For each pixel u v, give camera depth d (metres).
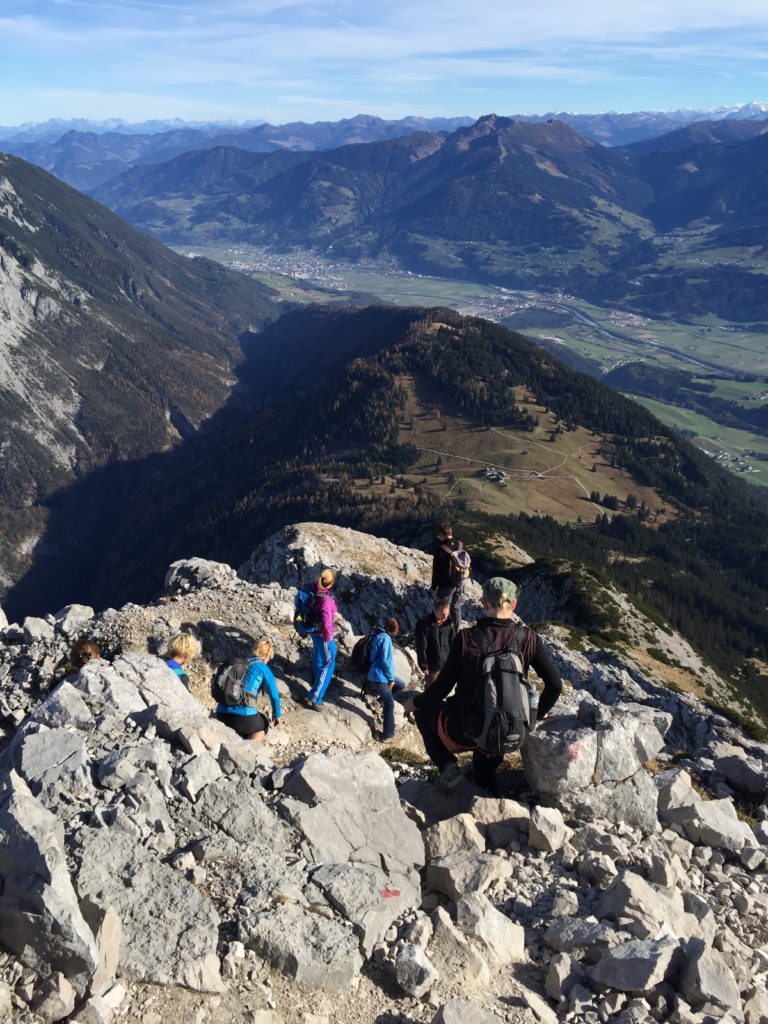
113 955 4.99
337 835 6.28
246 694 8.07
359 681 10.48
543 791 7.02
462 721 6.29
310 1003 5.06
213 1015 4.87
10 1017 4.65
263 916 5.36
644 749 7.37
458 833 6.62
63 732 6.67
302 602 9.79
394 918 5.75
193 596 12.27
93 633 10.91
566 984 5.32
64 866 5.10
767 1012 5.27
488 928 5.60
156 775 6.40
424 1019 5.07
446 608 9.29
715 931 5.96
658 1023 5.07
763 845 7.20
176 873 5.55
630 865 6.44
